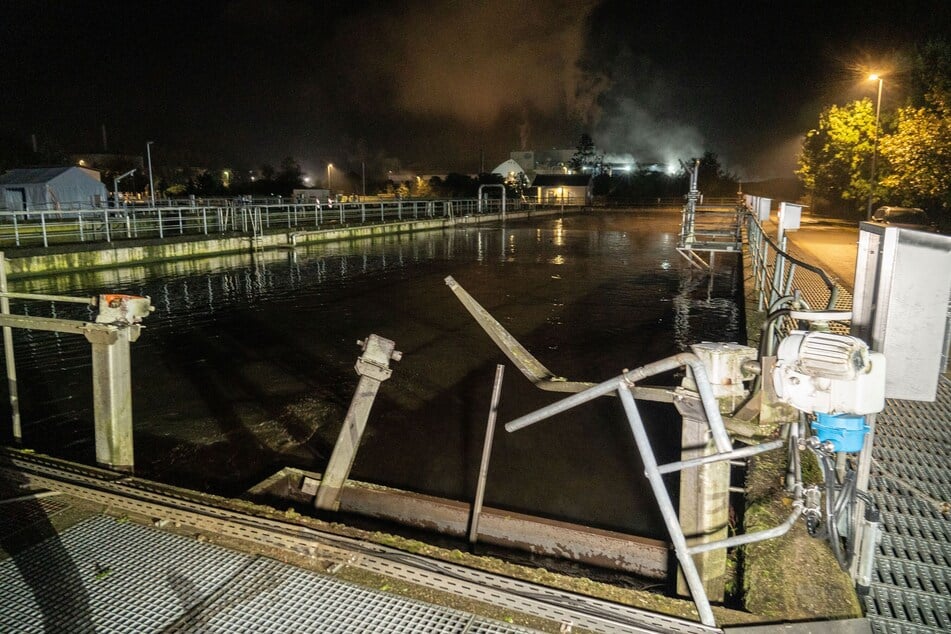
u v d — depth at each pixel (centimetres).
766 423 247
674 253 2381
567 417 648
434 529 413
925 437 447
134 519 325
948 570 293
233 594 261
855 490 240
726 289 1522
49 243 2036
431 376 806
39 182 2756
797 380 218
